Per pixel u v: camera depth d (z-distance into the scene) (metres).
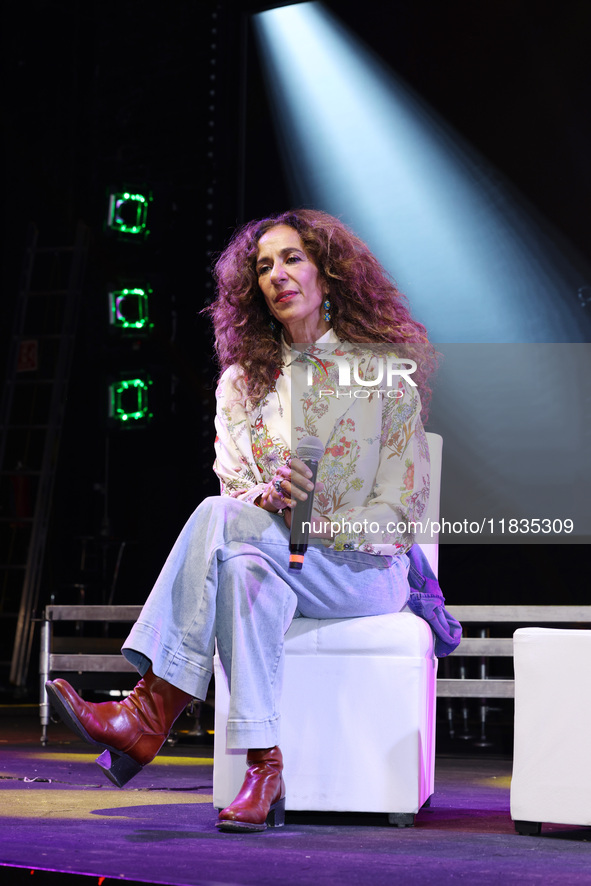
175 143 15.40
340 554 4.84
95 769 6.80
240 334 5.44
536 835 4.46
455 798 5.86
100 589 15.81
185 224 15.28
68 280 16.52
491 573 14.62
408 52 15.24
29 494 16.69
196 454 15.41
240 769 4.79
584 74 14.67
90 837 4.18
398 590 5.05
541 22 14.79
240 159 15.14
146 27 15.55
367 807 4.71
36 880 3.54
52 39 16.02
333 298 5.30
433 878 3.48
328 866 3.66
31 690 15.55
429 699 5.13
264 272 5.30
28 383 16.64
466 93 15.15
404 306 5.57
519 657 4.53
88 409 16.34
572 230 14.82
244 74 15.16
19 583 16.48
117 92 15.74
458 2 15.06
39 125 16.12
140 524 15.51
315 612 4.93
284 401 5.21
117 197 15.03
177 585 4.61
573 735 4.38
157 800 5.43
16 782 6.09
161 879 3.37
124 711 4.46
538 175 14.96
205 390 15.19
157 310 15.11
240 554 4.63
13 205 16.50
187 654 4.53
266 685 4.57
